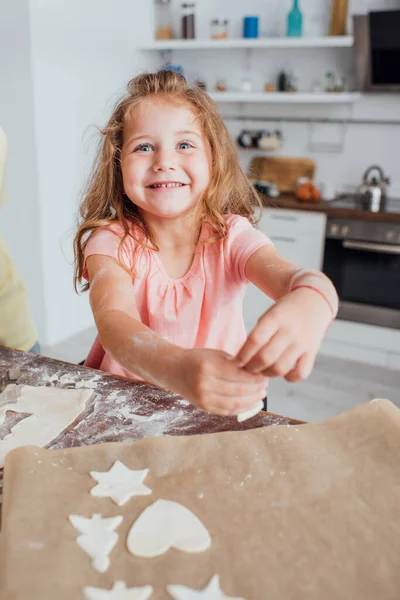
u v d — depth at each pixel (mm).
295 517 605
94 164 1104
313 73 3229
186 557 550
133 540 566
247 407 555
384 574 533
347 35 3014
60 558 539
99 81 3031
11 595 497
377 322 2846
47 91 2650
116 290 874
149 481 660
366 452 705
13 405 846
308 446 719
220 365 548
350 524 595
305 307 593
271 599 506
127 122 945
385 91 2955
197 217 1041
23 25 2482
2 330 1228
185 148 931
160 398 872
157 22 3525
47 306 2910
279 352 537
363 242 2754
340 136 3242
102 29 2990
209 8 3373
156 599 505
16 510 593
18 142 2672
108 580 522
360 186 3020
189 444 723
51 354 2873
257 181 3346
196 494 639
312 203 2920
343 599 507
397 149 3125
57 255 2922
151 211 952
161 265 1071
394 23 2699
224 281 1057
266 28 3256
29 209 2756
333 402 2441
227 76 3445
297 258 2963
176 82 955
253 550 562
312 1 3105
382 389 2580
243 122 3473
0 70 2588
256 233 1032
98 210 1073
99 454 699
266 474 671
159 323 1077
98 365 1205
